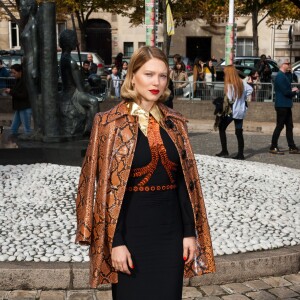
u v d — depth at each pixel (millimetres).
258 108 18938
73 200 7254
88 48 45406
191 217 3293
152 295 3146
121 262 3098
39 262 5145
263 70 23031
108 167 3168
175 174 3262
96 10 36250
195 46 45906
